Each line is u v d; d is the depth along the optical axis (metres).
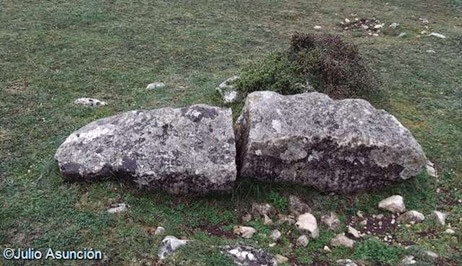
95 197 5.27
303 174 5.45
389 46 11.15
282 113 5.50
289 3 14.45
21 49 9.50
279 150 5.29
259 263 4.53
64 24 11.05
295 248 4.88
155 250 4.61
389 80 9.05
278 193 5.43
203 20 12.20
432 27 12.91
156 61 9.52
